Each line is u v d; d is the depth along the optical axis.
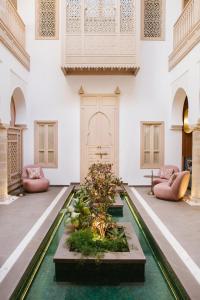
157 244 5.01
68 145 11.42
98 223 4.81
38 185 9.77
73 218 5.12
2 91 7.98
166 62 11.28
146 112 11.39
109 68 10.61
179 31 10.09
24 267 3.98
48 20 11.20
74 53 10.39
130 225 5.64
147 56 11.28
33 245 4.85
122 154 11.47
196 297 3.21
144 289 3.79
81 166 11.43
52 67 11.25
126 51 10.39
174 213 7.07
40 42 11.19
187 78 8.85
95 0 10.30
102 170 5.35
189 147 12.26
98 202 5.04
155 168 11.50
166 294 3.68
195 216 6.80
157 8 11.25
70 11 10.34
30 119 11.32
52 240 5.57
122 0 10.35
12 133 9.86
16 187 10.27
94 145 11.47
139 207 7.70
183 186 8.37
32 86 11.26
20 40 10.23
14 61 9.16
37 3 11.09
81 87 11.23
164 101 11.37
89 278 4.02
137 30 10.36
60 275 4.03
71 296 3.62
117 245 4.46
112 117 11.40
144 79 11.33
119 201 7.96
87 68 10.60
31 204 8.00
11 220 6.39
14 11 9.26
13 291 3.36
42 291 3.73
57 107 11.33
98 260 3.98
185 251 4.64
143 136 11.45
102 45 10.40
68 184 11.44
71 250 4.38
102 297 3.61
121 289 3.79
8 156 9.50
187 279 3.65
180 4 11.14
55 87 11.29
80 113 11.35
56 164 11.41
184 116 12.30
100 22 10.36
